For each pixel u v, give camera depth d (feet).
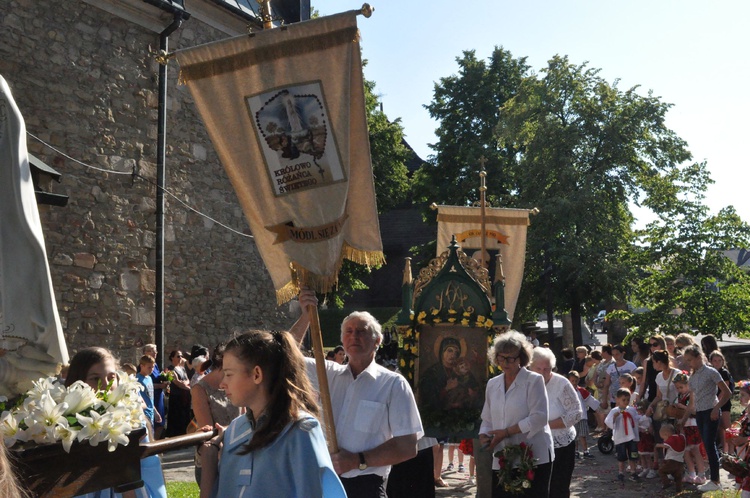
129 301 50.72
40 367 13.12
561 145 99.60
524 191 101.76
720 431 39.75
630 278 95.96
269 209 15.49
